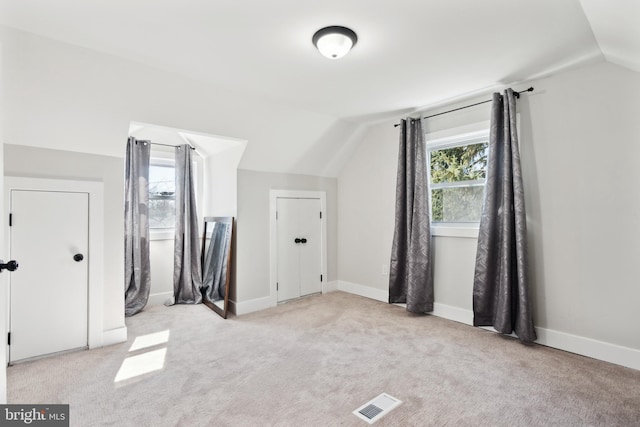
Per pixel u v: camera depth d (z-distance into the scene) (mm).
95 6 1707
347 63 2393
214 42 2086
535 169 2740
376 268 4113
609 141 2379
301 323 3240
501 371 2242
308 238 4285
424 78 2670
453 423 1706
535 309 2746
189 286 4039
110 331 2740
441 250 3414
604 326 2408
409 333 2953
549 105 2664
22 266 2395
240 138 3350
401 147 3596
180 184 4047
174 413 1798
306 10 1754
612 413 1777
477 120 3127
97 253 2701
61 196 2557
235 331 3031
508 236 2750
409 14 1799
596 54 2283
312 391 2012
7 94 2148
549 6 1730
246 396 1961
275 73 2545
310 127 3680
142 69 2395
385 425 1692
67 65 2170
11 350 2355
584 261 2500
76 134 2555
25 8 1719
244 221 3664
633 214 2287
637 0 1384
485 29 1959
